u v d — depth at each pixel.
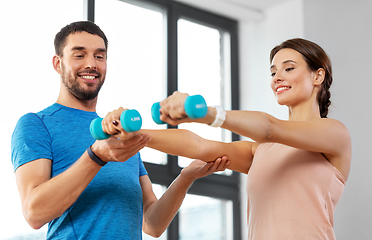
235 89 4.90
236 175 4.68
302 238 1.67
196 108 1.27
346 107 4.21
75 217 1.75
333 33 4.38
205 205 4.42
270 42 4.75
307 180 1.73
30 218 1.68
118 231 1.77
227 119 1.42
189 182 2.01
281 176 1.78
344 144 1.73
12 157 1.84
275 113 4.59
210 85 4.79
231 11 4.80
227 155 1.96
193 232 4.29
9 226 3.14
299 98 1.87
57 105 1.99
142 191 2.12
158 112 1.38
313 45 1.92
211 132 4.63
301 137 1.60
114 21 4.09
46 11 3.61
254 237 1.78
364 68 4.25
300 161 1.77
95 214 1.76
